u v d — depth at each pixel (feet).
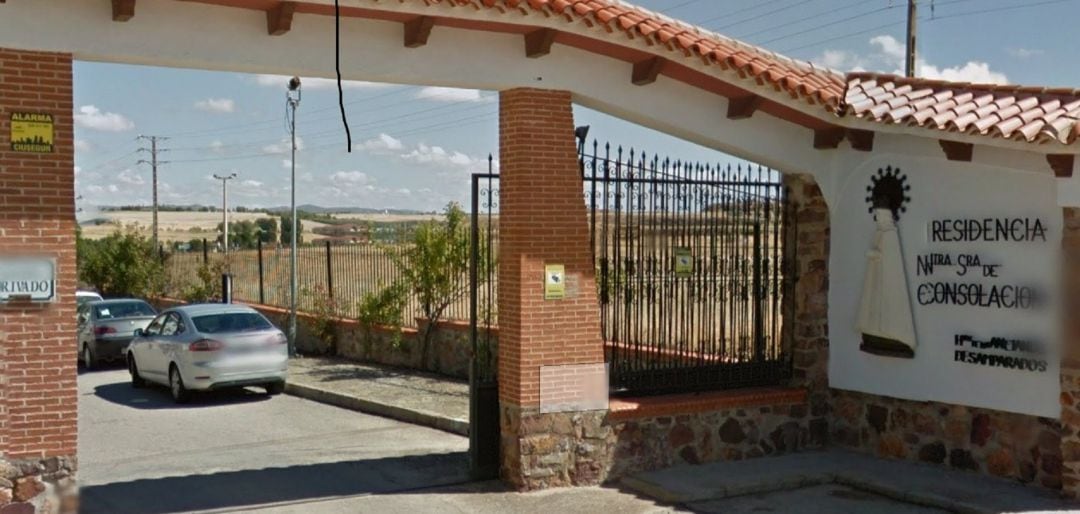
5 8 24.41
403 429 43.39
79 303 75.25
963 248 31.55
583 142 32.19
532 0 27.91
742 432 34.73
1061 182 28.53
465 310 57.11
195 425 45.96
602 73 31.94
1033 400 29.81
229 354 52.60
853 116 32.68
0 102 24.41
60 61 25.09
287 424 45.55
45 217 24.97
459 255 56.39
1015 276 30.19
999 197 30.55
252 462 36.81
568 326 31.63
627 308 33.86
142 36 25.95
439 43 29.53
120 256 106.93
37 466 24.94
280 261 78.48
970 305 31.42
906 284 33.19
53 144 25.00
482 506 29.84
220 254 88.89
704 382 35.22
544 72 30.99
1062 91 30.68
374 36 28.71
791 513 29.27
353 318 66.13
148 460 37.76
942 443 32.60
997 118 29.81
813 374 36.14
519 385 30.99
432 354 58.18
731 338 36.11
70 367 25.32
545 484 31.48
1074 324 28.63
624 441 32.63
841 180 35.35
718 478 31.94
